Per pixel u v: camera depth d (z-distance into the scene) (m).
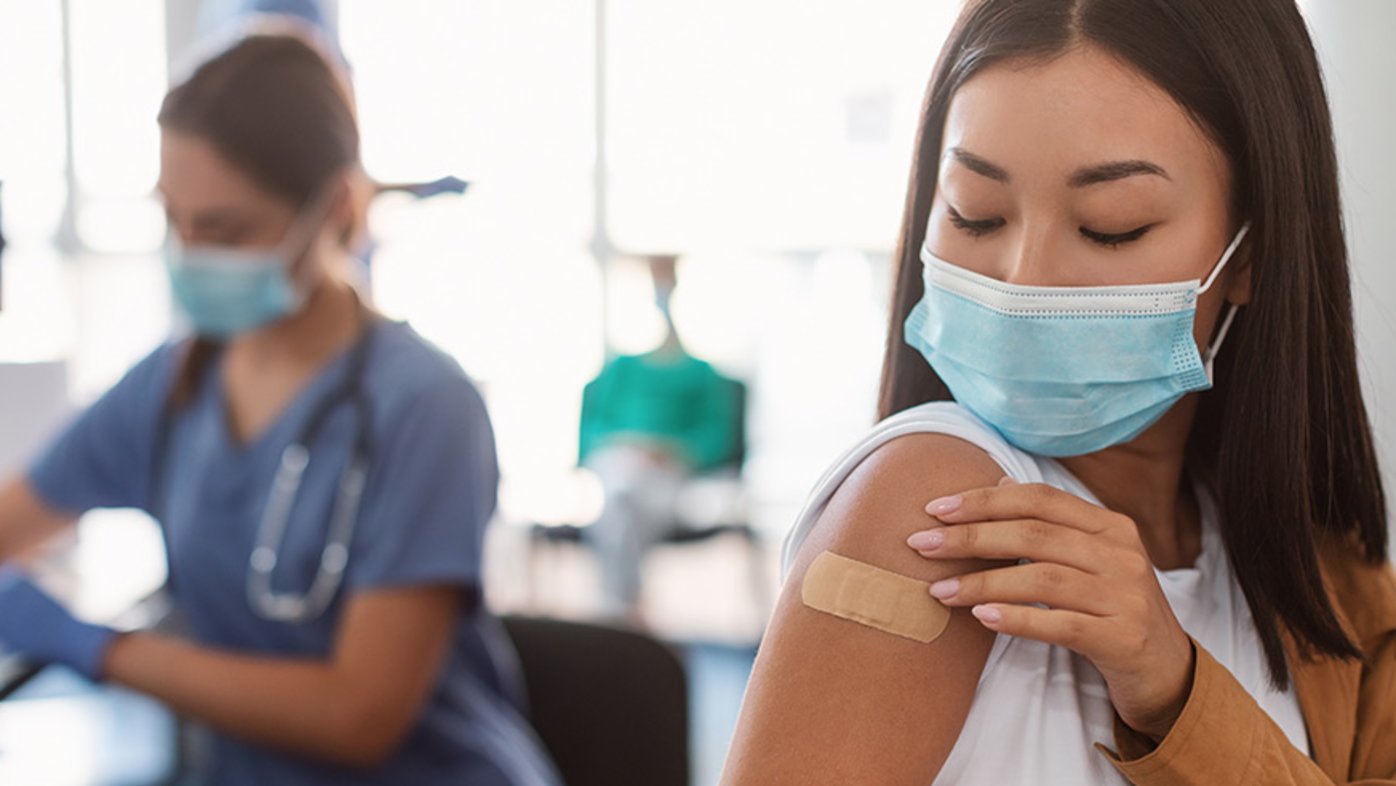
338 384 1.44
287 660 1.39
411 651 1.38
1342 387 0.90
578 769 1.55
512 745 1.49
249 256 1.42
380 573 1.38
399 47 5.98
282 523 1.42
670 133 6.26
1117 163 0.75
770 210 6.31
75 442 1.59
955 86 0.80
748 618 5.02
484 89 6.05
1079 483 0.86
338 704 1.35
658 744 1.54
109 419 1.57
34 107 5.57
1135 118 0.75
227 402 1.49
